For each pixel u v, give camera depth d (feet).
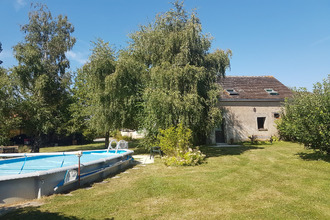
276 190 17.62
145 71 39.60
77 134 84.74
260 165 27.89
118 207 14.25
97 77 39.34
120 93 38.60
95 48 41.86
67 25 81.61
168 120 32.63
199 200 15.61
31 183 15.78
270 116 58.08
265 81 67.10
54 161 29.63
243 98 56.65
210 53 38.81
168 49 36.58
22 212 13.15
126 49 43.45
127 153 29.94
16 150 50.39
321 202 14.79
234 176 22.49
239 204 14.70
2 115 49.60
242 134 56.08
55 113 61.41
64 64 74.33
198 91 36.68
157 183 19.93
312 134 27.37
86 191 17.80
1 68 56.90
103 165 23.57
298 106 28.89
